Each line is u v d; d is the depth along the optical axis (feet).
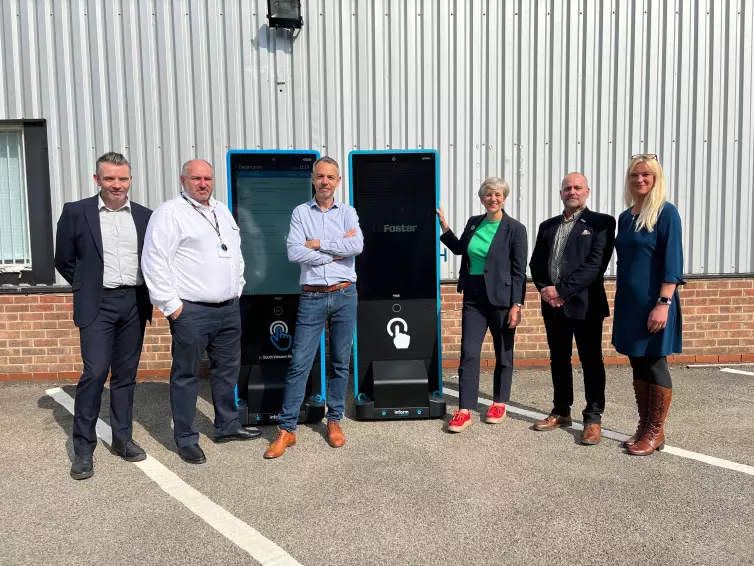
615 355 20.25
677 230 11.72
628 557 8.68
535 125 19.77
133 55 19.10
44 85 19.13
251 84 19.24
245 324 14.99
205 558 8.77
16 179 19.69
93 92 19.19
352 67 19.35
